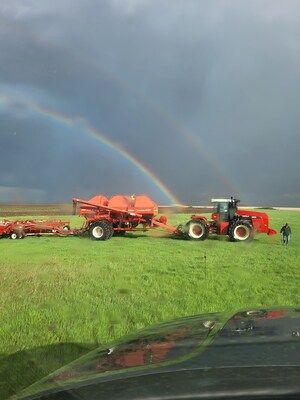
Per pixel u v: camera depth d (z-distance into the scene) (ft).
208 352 7.83
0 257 60.08
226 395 6.43
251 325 9.46
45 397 7.55
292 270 47.55
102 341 21.79
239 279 40.86
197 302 30.58
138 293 33.99
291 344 7.97
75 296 32.58
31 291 34.63
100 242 87.35
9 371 17.85
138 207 99.25
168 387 6.80
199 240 93.56
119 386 7.13
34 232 100.99
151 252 67.41
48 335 22.61
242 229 91.91
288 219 180.34
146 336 10.48
